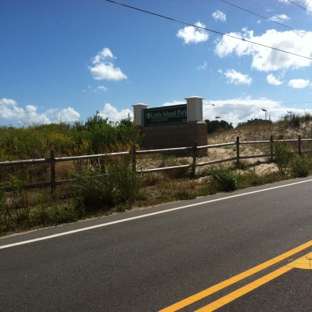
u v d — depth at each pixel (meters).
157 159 15.55
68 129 20.53
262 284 4.80
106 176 10.26
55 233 7.68
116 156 12.11
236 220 8.12
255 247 6.25
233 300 4.40
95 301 4.52
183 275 5.20
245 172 14.51
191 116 18.83
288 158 16.78
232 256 5.87
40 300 4.61
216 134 35.16
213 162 15.38
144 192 11.18
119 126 17.80
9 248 6.77
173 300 4.46
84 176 10.12
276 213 8.62
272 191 11.77
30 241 7.16
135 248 6.46
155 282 5.00
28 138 14.99
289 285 4.75
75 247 6.67
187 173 14.33
